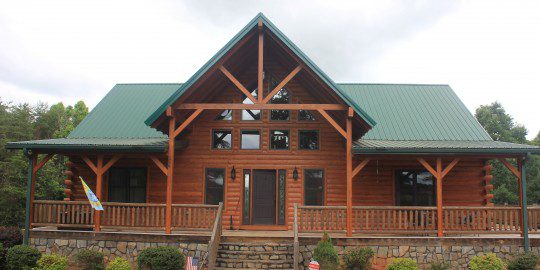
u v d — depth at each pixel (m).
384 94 20.08
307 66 13.94
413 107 19.02
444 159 16.42
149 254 12.59
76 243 14.10
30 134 36.81
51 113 47.12
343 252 13.34
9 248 14.36
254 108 14.00
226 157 16.64
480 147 13.83
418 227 14.03
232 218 16.31
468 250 13.55
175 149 16.05
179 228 13.88
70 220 14.68
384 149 13.89
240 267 12.70
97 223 14.13
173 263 12.45
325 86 14.05
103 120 18.44
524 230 13.70
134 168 17.03
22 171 31.48
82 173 17.20
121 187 17.00
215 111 16.86
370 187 16.58
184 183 16.64
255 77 16.83
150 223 15.45
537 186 37.09
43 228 16.11
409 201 16.59
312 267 10.88
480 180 16.69
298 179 16.47
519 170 14.09
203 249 13.56
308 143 16.73
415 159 15.52
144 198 16.88
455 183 16.67
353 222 16.25
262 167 16.53
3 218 29.52
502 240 13.64
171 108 14.02
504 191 36.34
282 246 13.40
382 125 17.72
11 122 36.16
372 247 13.44
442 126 17.66
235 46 13.98
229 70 15.80
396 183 16.64
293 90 16.81
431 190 16.62
